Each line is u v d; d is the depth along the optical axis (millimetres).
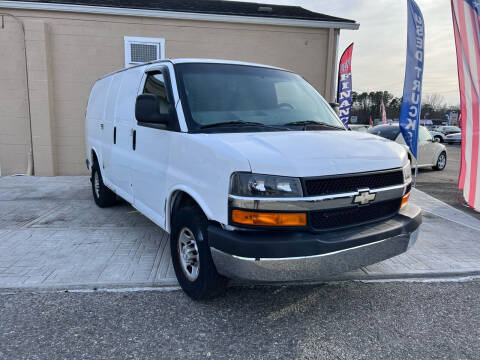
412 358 2652
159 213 3824
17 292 3451
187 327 2961
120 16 9562
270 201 2645
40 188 8117
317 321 3092
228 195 2721
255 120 3561
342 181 2850
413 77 7566
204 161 2984
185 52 9969
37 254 4312
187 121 3357
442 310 3318
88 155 6734
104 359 2570
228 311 3205
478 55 6258
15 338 2775
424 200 7602
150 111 3451
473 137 6480
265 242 2592
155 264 4082
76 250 4453
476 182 6461
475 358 2666
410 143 7980
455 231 5520
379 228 2996
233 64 4109
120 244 4676
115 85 5352
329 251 2705
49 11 9273
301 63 10508
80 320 3027
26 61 9305
